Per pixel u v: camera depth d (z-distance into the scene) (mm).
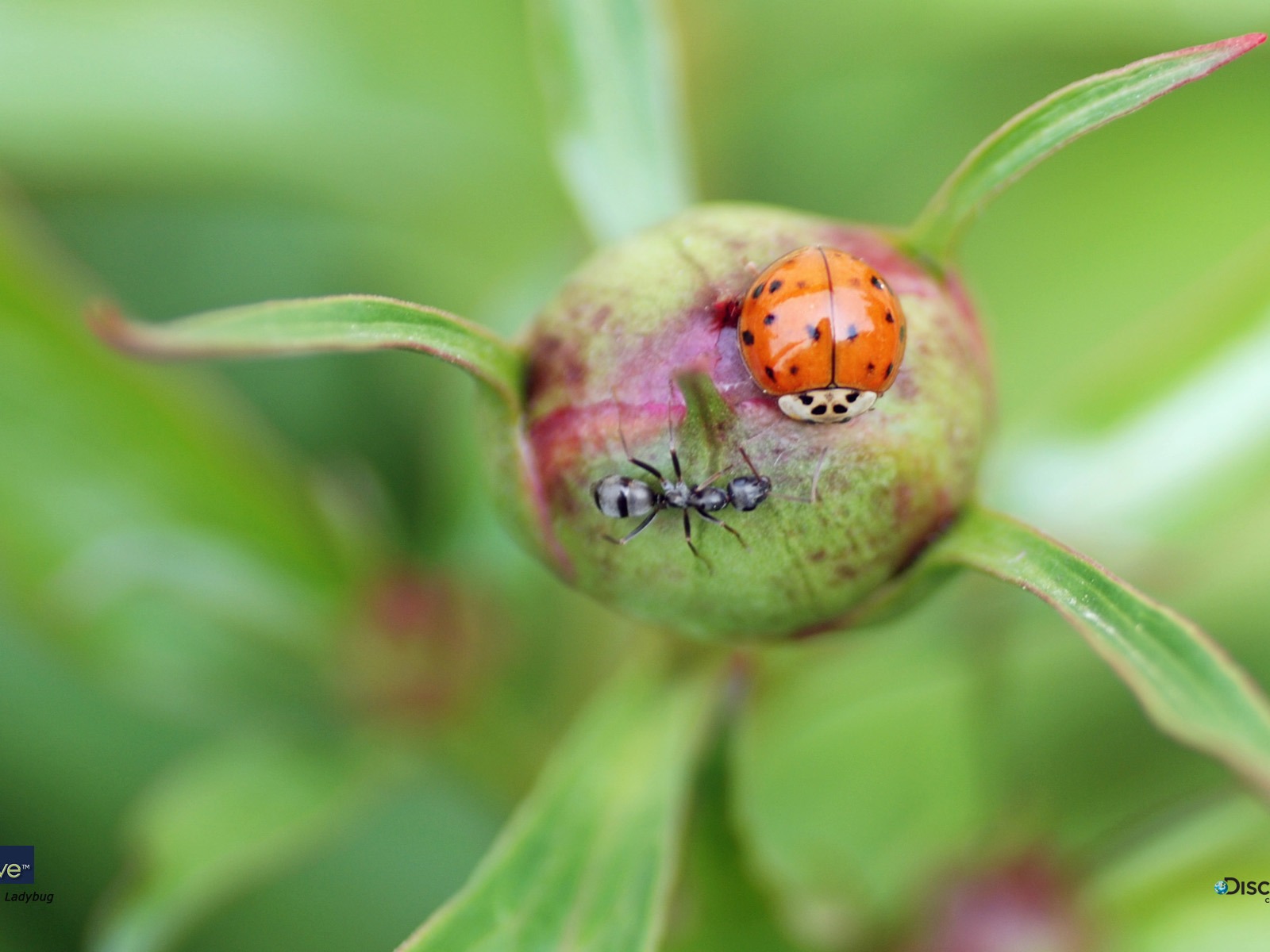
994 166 112
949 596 141
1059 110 110
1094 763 152
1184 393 138
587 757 121
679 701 123
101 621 145
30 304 143
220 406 146
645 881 116
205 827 137
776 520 111
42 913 152
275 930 156
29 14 158
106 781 157
